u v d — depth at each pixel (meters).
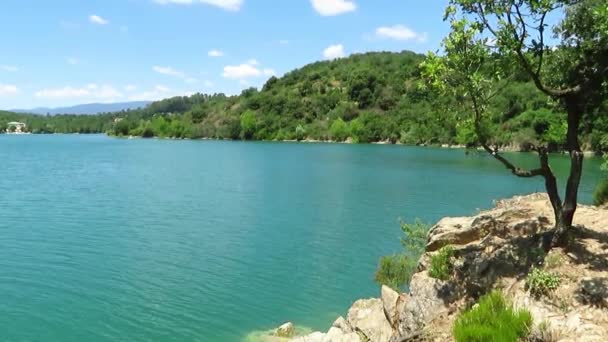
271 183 67.75
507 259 14.52
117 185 64.50
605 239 14.44
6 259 29.66
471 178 72.88
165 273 27.64
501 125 116.50
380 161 105.00
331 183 67.81
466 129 14.77
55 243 33.72
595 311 11.34
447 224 19.11
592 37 14.63
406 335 14.61
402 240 27.70
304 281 26.56
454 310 14.08
